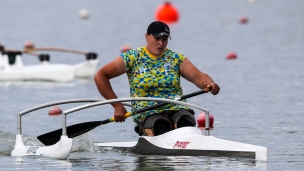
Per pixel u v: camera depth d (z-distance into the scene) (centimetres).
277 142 4019
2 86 7619
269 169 3203
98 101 3891
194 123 3766
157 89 3797
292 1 19525
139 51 3806
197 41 11800
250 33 12756
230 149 3481
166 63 3816
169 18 15588
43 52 11312
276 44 10912
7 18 17162
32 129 4772
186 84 7088
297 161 3409
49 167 3353
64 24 15638
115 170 3234
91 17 17025
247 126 4662
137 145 3753
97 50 11000
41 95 6731
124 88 6925
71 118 5244
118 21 15875
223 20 15538
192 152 3559
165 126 3772
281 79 7256
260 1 19862
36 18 17125
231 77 7575
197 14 17125
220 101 5953
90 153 3781
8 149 3966
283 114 5150
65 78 8025
